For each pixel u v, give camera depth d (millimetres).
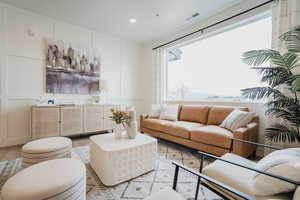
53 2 2656
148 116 3553
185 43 3771
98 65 3869
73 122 3104
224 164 1212
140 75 4852
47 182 905
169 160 2184
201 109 3012
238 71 2865
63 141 1741
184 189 1508
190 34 3500
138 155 1722
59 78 3277
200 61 3531
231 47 2971
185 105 3396
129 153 1644
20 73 2846
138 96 4809
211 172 1108
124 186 1546
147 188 1519
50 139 1790
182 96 3951
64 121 2996
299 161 825
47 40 3123
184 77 3902
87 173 1790
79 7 2807
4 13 2680
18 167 1907
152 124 3160
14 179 938
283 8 2061
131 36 4168
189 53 3779
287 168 785
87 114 3297
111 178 1524
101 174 1611
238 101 2777
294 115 1654
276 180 801
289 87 1676
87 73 3680
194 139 2342
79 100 3572
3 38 2678
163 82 4273
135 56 4707
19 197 798
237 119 2203
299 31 1536
